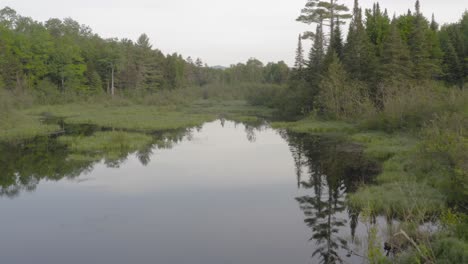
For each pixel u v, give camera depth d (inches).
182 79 3528.5
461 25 2375.7
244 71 4407.0
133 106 2377.0
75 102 2394.2
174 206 560.7
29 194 615.2
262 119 1828.2
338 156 867.4
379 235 426.9
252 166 810.8
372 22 2038.6
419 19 1678.2
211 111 2222.0
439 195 498.9
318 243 435.8
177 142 1118.4
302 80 1927.9
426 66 1599.4
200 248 426.9
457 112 851.4
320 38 1855.3
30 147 985.5
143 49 3122.5
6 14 3134.8
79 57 2667.3
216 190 640.4
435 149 591.5
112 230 475.5
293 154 933.8
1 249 424.2
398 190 542.9
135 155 916.0
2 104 1396.4
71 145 1011.3
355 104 1385.3
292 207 556.7
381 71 1389.0
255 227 484.4
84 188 647.8
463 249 313.4
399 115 1040.8
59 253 414.6
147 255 409.4
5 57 2177.7
